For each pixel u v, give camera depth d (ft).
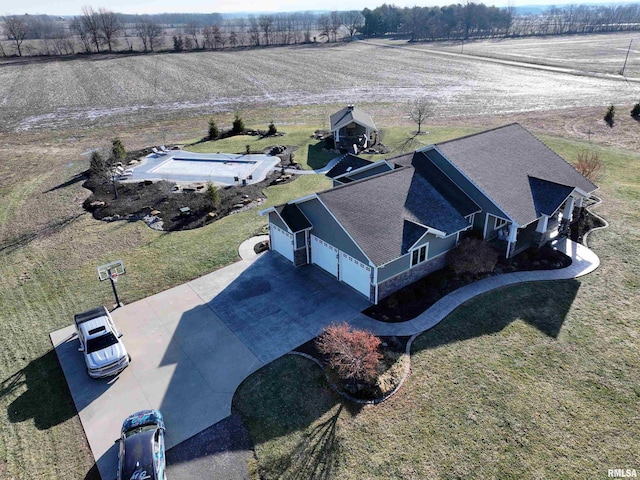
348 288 72.84
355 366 51.19
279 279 76.33
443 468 43.52
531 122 174.60
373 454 45.09
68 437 48.47
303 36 594.24
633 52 364.17
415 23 537.24
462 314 65.57
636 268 75.51
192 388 54.19
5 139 180.04
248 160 140.26
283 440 47.01
